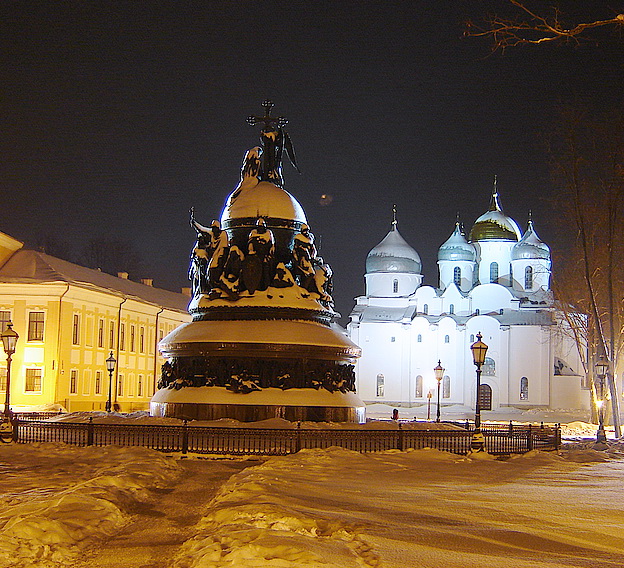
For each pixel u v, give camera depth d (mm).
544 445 29328
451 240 98688
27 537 10797
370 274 99000
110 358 44156
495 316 92062
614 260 51812
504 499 15078
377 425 29578
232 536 10258
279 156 33719
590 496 15742
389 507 13578
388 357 94688
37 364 56531
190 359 29531
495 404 90562
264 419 28109
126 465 18953
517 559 9875
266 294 30266
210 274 30953
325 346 29453
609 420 57281
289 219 31891
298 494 14500
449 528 11758
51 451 22359
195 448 24156
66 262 64875
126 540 11586
